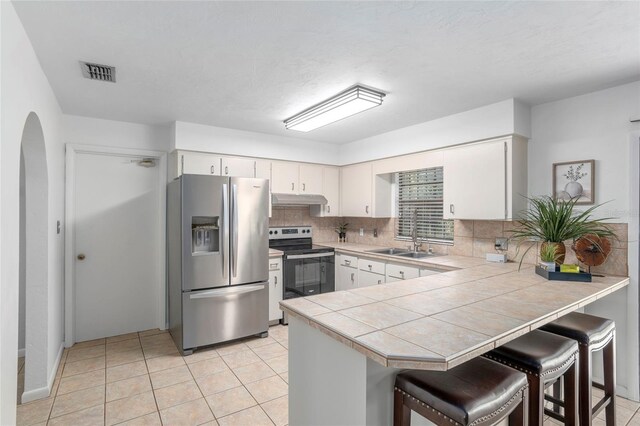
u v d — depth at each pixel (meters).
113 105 3.04
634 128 2.46
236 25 1.74
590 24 1.72
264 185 3.64
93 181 3.54
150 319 3.86
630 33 1.81
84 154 3.49
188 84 2.54
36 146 2.32
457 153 3.30
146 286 3.83
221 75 2.37
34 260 2.41
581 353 1.82
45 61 2.13
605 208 2.59
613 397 2.00
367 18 1.67
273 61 2.15
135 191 3.75
